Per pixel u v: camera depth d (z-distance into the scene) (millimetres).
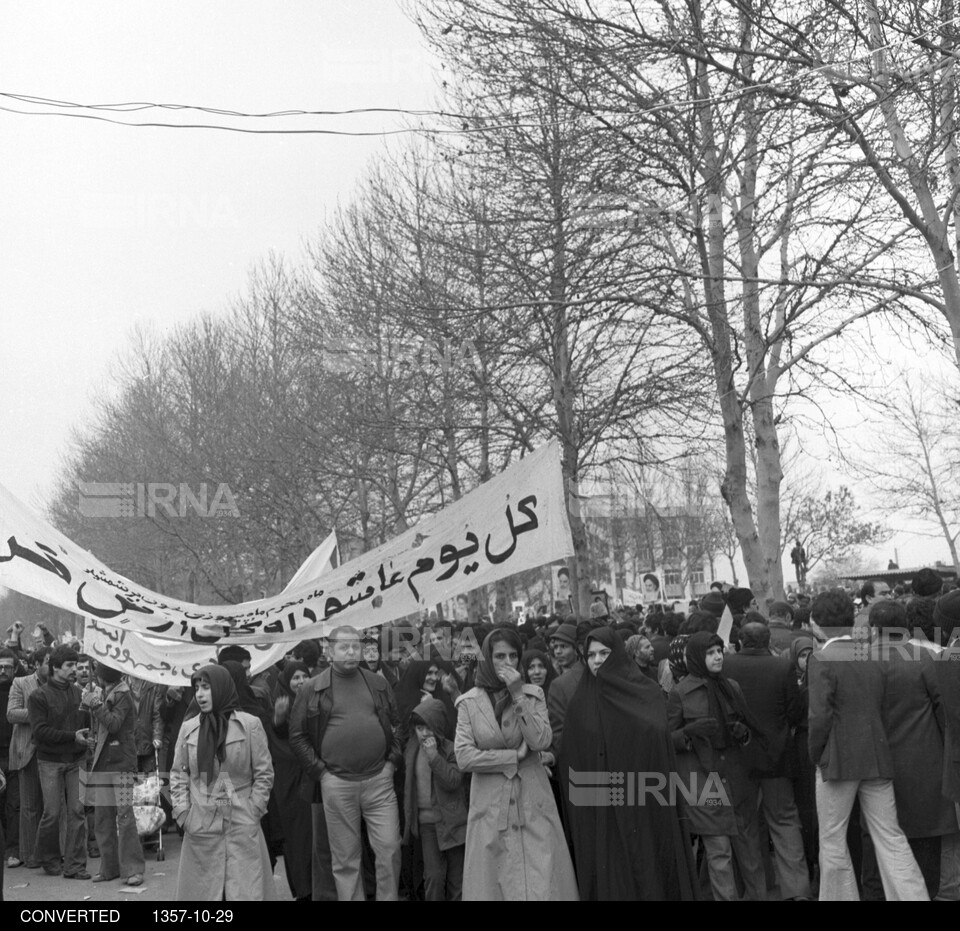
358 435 24266
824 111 12602
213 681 7508
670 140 15453
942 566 40250
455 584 8594
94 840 12086
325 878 8789
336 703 8477
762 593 16000
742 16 13867
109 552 33312
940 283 13305
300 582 11281
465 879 7543
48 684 10742
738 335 16531
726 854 8320
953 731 7574
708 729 8258
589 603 19766
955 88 12891
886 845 7680
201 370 29750
